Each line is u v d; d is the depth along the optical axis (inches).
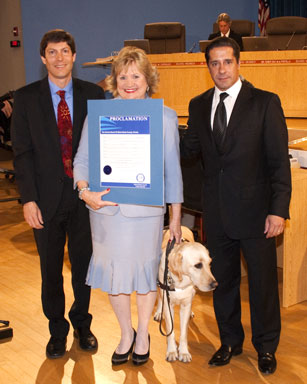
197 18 411.2
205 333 126.8
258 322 108.6
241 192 101.5
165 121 99.3
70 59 105.5
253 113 99.0
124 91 98.2
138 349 112.2
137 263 102.8
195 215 184.5
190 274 103.2
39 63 372.5
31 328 131.8
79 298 118.9
